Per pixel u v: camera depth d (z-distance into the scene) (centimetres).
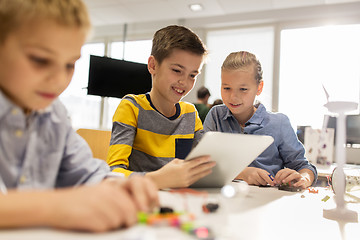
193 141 128
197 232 34
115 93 298
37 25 41
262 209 55
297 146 137
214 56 461
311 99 386
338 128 61
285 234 40
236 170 79
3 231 31
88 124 504
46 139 59
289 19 424
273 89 425
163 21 490
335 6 398
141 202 39
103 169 70
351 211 54
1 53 42
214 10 437
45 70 44
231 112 142
